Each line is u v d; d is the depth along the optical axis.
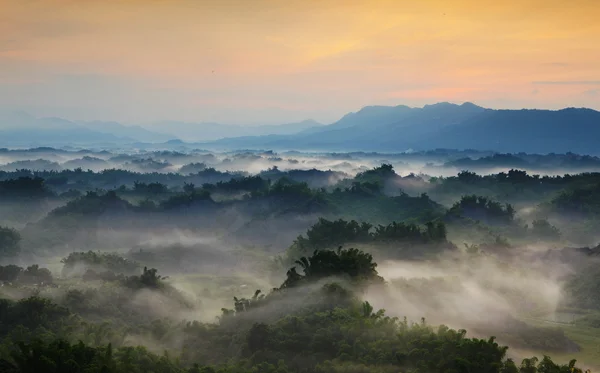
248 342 54.81
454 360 46.94
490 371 46.25
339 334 53.50
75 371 45.62
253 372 50.09
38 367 45.19
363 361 49.88
